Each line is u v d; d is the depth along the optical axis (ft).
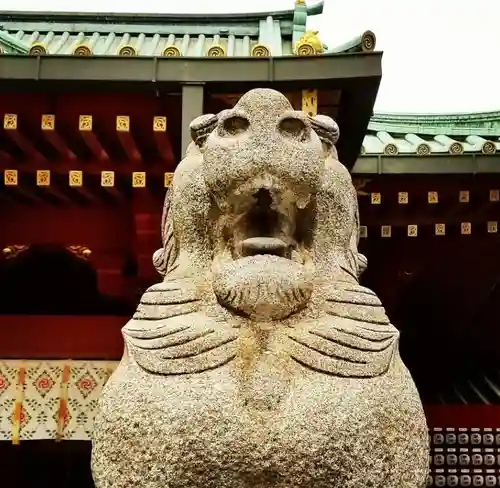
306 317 6.20
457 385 21.62
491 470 16.80
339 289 6.39
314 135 6.49
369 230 15.65
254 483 5.49
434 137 16.81
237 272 6.09
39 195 15.21
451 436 17.06
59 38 19.21
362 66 11.79
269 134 6.20
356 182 14.29
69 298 21.40
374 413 5.72
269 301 6.00
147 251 15.28
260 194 6.16
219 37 18.69
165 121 12.82
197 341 5.93
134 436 5.64
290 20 19.13
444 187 14.46
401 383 6.09
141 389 5.80
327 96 12.41
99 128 13.28
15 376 15.79
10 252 15.93
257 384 5.71
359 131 13.02
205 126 6.93
